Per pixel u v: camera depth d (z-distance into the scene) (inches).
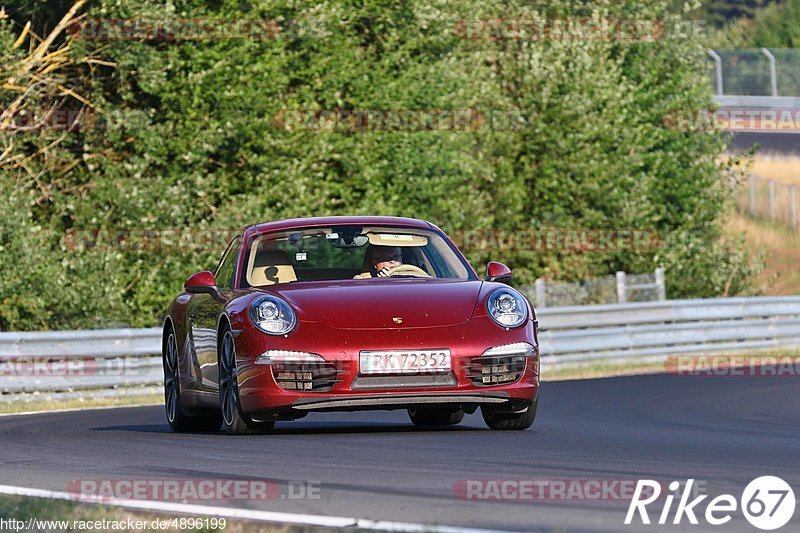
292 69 2812.5
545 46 3230.8
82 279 2413.9
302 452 911.0
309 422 1320.1
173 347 1263.5
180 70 2696.9
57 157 2689.5
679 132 3363.7
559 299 2728.8
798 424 1254.9
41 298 2314.2
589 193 3142.2
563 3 3380.9
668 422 1274.6
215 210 2672.2
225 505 655.8
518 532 561.3
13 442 1090.1
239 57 2672.2
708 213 3415.4
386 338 1002.1
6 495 696.4
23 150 2741.1
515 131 3115.2
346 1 2898.6
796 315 2891.2
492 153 3102.9
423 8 2918.3
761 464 824.3
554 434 1066.7
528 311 1059.9
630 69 3430.1
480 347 1013.8
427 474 768.3
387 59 2918.3
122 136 2719.0
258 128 2694.4
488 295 1055.0
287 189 2709.2
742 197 4936.0
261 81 2687.0
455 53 3061.0
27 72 2608.3
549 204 3171.8
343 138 2859.3
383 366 997.2
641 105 3380.9
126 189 2564.0
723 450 925.8
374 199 2755.9
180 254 2603.3
